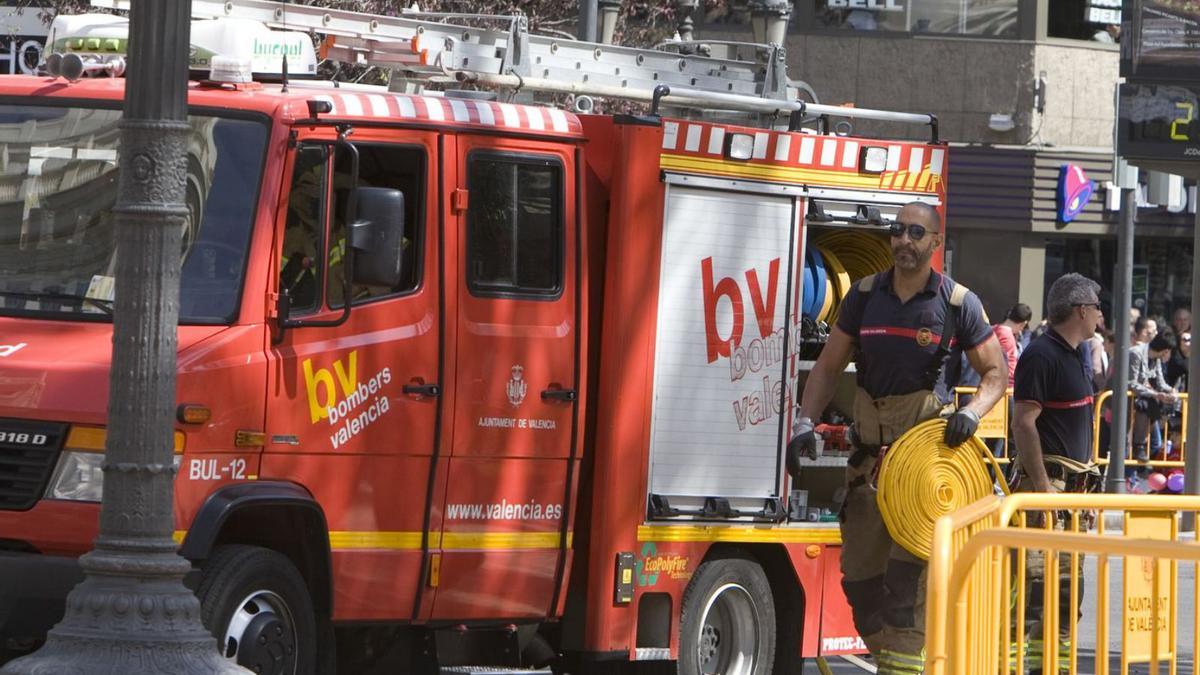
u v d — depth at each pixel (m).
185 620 16.67
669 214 22.12
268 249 18.61
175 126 16.81
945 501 19.50
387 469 19.64
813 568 24.05
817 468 24.95
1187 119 32.28
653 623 22.42
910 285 19.92
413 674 20.98
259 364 18.36
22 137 19.31
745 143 22.80
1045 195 63.12
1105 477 46.59
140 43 16.73
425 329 19.94
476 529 20.53
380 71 37.16
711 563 22.95
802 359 24.41
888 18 64.44
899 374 19.84
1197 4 32.09
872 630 20.23
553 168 21.30
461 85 23.22
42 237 18.92
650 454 22.03
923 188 25.03
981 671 14.42
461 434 20.30
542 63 23.59
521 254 20.95
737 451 22.98
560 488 21.41
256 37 21.28
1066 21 64.31
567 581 21.56
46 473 17.55
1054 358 23.06
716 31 64.25
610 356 21.69
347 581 19.36
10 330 18.39
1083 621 30.14
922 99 64.19
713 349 22.62
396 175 19.86
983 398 19.81
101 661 16.27
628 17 51.50
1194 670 16.30
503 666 21.95
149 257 16.70
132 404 16.64
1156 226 63.59
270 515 18.98
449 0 44.38
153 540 16.64
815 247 24.66
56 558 17.39
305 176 19.03
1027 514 20.84
